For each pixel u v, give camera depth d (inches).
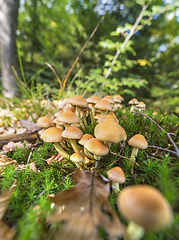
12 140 9.0
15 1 25.3
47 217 4.2
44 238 3.9
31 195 5.1
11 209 4.8
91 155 7.0
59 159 7.7
